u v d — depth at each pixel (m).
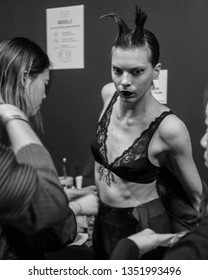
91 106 1.80
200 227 0.66
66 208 0.67
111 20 1.65
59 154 1.95
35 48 0.92
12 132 0.67
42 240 0.85
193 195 1.13
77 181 1.80
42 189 0.61
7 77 0.87
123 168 1.09
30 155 0.64
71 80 1.83
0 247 0.77
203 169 1.58
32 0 1.82
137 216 1.11
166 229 1.15
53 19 1.79
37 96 0.94
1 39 1.94
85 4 1.70
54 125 1.93
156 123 1.05
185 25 1.51
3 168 0.60
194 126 1.58
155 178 1.15
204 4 1.46
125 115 1.09
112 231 1.16
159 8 1.55
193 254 0.63
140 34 0.92
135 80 0.95
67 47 1.79
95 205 1.15
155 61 0.97
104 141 1.16
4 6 1.89
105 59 1.71
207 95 0.84
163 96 1.61
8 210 0.61
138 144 1.07
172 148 1.05
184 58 1.54
